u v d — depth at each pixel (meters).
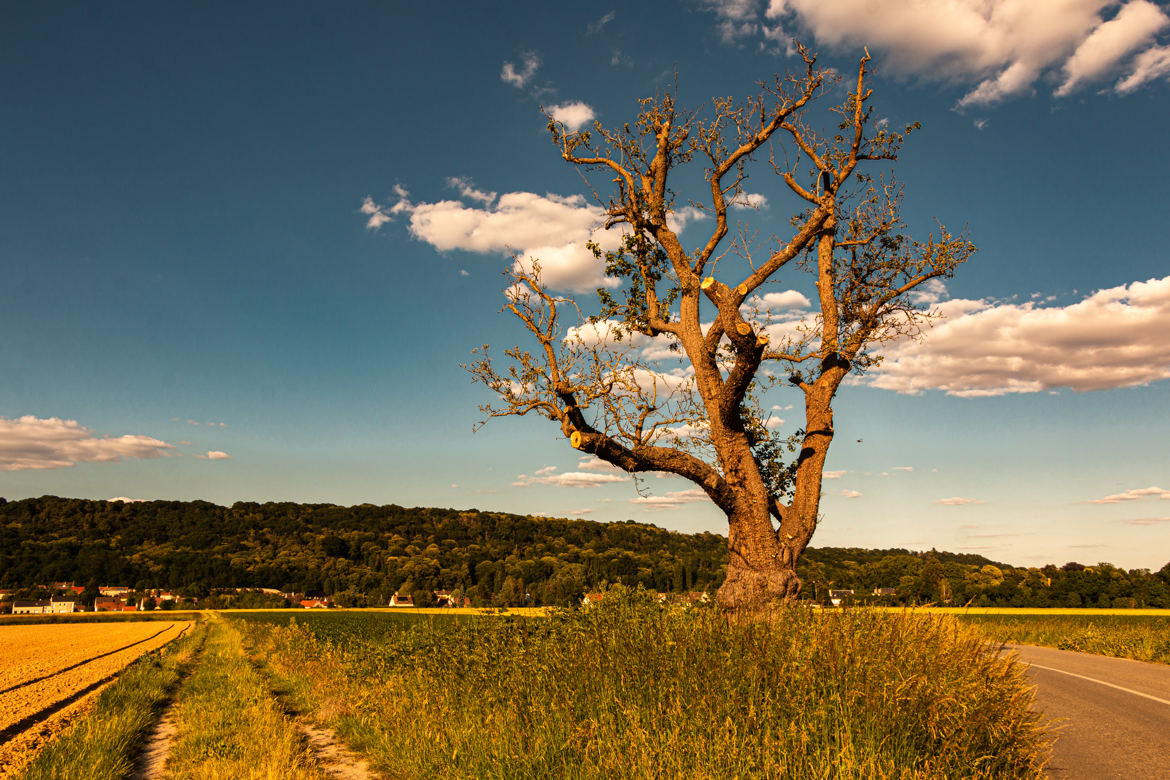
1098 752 7.24
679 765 5.20
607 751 5.93
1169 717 9.24
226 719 10.70
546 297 11.69
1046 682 12.83
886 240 13.64
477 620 11.88
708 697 6.25
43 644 41.88
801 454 12.27
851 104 12.90
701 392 11.84
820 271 13.31
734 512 10.93
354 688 12.91
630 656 7.47
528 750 6.36
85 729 9.73
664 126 12.88
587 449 11.08
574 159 13.52
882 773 4.81
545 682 7.93
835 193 12.78
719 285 11.47
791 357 13.14
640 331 13.67
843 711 5.76
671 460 10.73
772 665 6.80
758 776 5.07
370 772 7.53
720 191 12.80
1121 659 18.16
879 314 13.43
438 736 7.43
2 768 8.69
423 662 11.66
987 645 7.35
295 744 8.67
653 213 12.65
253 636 37.41
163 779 7.69
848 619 7.29
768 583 10.38
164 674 18.14
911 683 5.99
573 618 9.66
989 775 5.43
